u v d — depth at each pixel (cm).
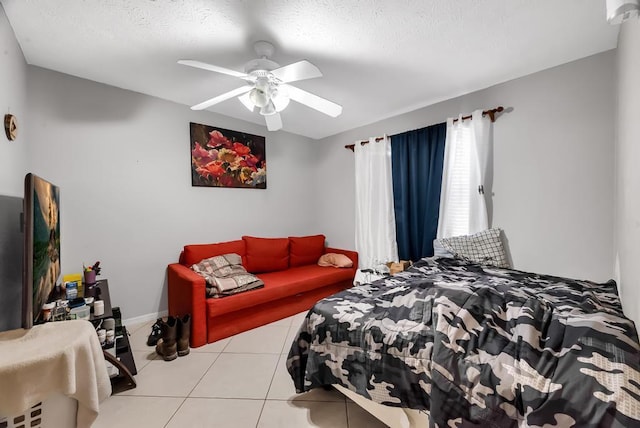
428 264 255
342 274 346
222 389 176
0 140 153
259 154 368
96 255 250
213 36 181
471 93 273
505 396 96
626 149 141
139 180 272
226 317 250
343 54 204
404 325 133
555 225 227
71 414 118
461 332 117
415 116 317
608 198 204
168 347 209
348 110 319
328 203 421
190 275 246
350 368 140
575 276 218
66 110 233
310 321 164
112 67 222
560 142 223
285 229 401
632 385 82
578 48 200
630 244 122
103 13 159
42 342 111
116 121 258
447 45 195
